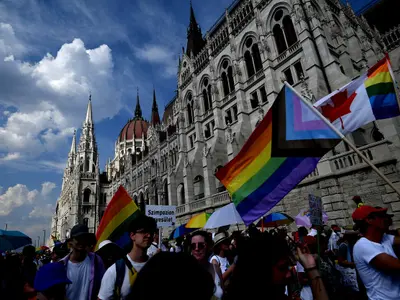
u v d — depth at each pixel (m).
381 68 7.84
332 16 36.78
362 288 5.71
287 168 6.91
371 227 4.53
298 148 6.43
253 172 7.47
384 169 16.81
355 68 33.84
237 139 35.31
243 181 7.59
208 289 1.97
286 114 6.80
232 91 41.16
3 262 6.99
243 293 3.02
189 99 53.66
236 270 3.28
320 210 7.55
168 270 1.89
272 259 3.12
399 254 4.82
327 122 5.86
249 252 3.23
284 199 22.72
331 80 27.67
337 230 12.12
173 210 13.79
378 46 42.72
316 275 3.36
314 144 6.28
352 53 35.66
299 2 32.34
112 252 7.33
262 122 7.53
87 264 5.62
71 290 5.18
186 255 2.16
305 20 32.09
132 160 82.06
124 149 117.00
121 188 8.66
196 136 46.72
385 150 16.86
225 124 41.62
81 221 87.94
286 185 6.80
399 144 18.69
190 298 1.79
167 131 62.94
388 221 4.51
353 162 18.45
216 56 45.94
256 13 37.78
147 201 67.56
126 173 82.12
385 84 7.63
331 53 31.31
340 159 19.30
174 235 17.89
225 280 5.28
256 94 37.50
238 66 40.22
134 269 4.35
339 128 8.27
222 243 8.27
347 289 6.17
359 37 39.72
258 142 7.57
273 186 7.00
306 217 14.30
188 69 54.16
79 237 5.49
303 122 6.52
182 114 53.53
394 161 16.41
